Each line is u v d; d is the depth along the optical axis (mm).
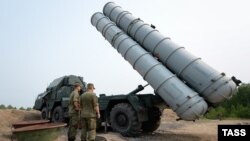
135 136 10297
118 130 10555
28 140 6105
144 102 10734
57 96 15203
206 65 9648
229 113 24453
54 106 15469
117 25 13203
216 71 9359
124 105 10500
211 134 11414
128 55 11273
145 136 10664
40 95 17234
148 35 11328
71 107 8086
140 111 10195
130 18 12523
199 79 9445
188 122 17609
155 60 10602
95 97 7289
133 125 10125
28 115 18406
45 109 16000
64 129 13117
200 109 9008
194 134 11398
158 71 10078
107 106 11148
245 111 23688
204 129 13383
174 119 19922
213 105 9664
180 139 10047
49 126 6496
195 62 9773
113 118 10766
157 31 11562
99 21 13648
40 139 6309
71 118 8039
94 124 7234
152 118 11609
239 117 23594
